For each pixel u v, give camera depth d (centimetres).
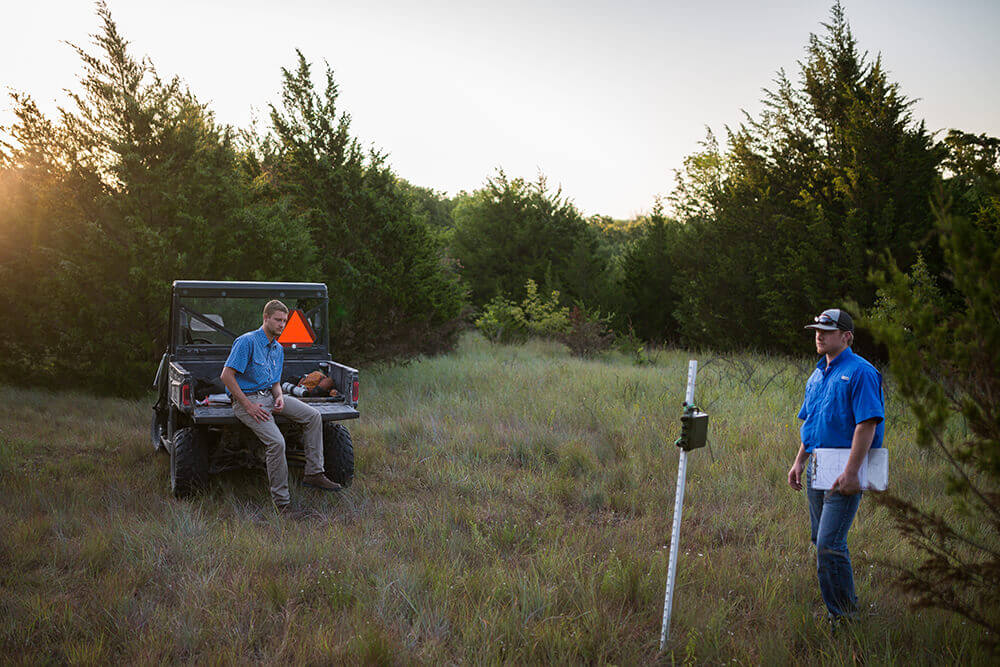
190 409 582
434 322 1505
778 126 1692
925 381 291
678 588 433
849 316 378
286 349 723
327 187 1288
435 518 548
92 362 1095
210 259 1067
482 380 1230
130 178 1066
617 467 709
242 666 338
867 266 1381
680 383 1153
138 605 401
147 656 343
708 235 1973
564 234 2914
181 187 1079
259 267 1112
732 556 490
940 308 310
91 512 554
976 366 288
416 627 373
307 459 598
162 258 1032
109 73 1087
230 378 563
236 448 663
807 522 553
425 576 439
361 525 550
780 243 1644
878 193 1400
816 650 357
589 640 361
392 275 1314
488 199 2967
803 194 1583
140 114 1080
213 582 429
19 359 1177
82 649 346
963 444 305
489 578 435
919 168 1380
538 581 423
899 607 396
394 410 989
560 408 977
